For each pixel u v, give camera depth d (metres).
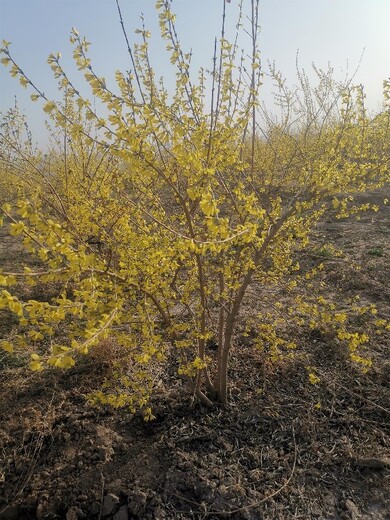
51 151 5.57
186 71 2.23
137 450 2.65
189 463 2.52
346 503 2.29
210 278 3.32
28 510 2.36
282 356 3.17
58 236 1.73
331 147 2.83
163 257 2.15
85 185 3.50
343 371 3.28
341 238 6.59
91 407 2.99
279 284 4.39
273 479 2.44
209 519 2.24
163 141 2.01
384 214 7.88
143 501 2.31
